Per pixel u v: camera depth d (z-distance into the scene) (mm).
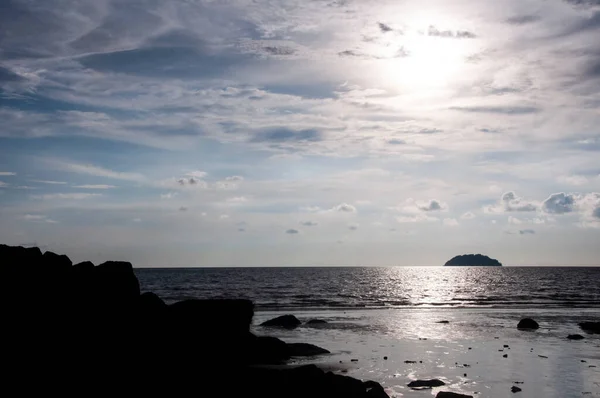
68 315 23891
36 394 19062
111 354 22906
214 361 26172
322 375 22203
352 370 27172
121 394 20297
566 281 144500
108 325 24672
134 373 22141
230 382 22297
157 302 28703
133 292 28391
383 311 60719
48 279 25094
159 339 25578
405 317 53969
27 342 21453
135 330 25297
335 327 45375
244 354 28469
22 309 22828
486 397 22062
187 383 22031
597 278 165875
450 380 24906
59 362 21156
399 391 22828
